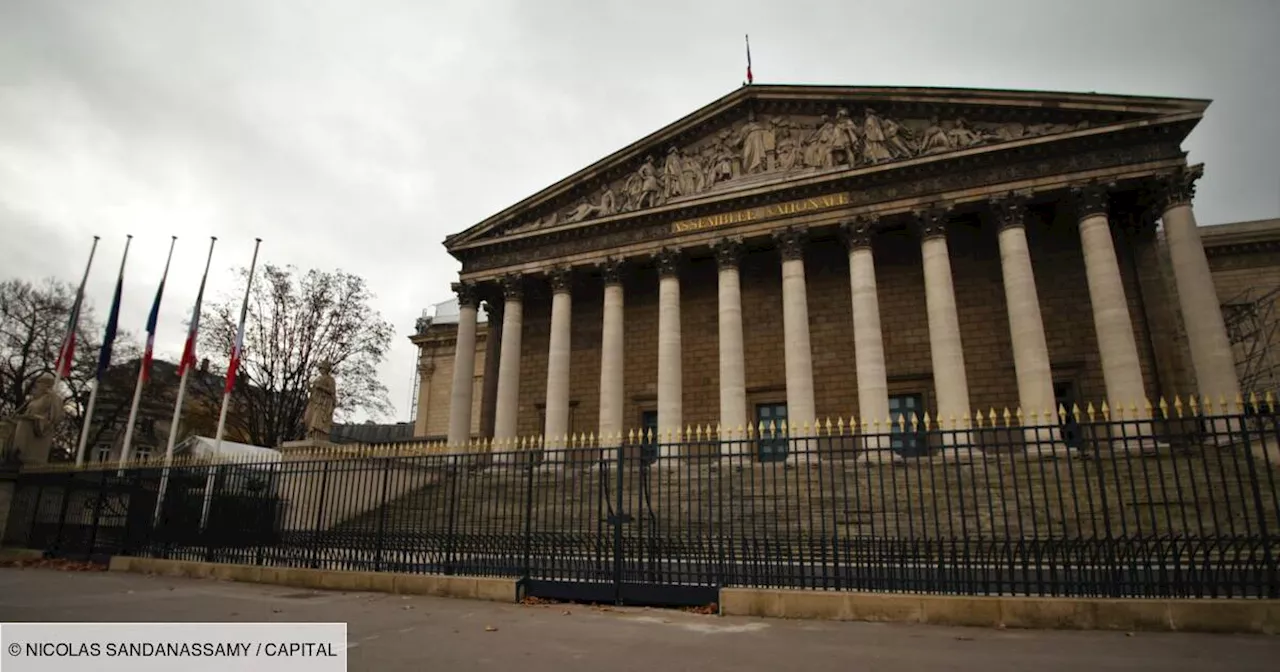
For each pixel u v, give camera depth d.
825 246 41.44
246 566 17.33
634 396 43.91
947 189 34.44
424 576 14.93
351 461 17.53
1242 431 10.44
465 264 45.22
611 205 41.88
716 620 11.66
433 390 69.81
